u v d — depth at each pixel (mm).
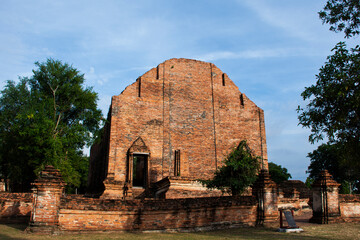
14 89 31516
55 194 12906
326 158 53031
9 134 29797
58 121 29641
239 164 19281
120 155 27750
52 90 30438
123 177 27344
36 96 29406
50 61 31109
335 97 10219
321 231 13477
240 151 20438
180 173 26844
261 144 33156
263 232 13516
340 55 10258
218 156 31141
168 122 30344
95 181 35188
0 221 16891
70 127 30406
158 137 29594
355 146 10602
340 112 10172
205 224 14523
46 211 12680
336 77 10125
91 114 31219
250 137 33000
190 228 14227
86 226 13078
